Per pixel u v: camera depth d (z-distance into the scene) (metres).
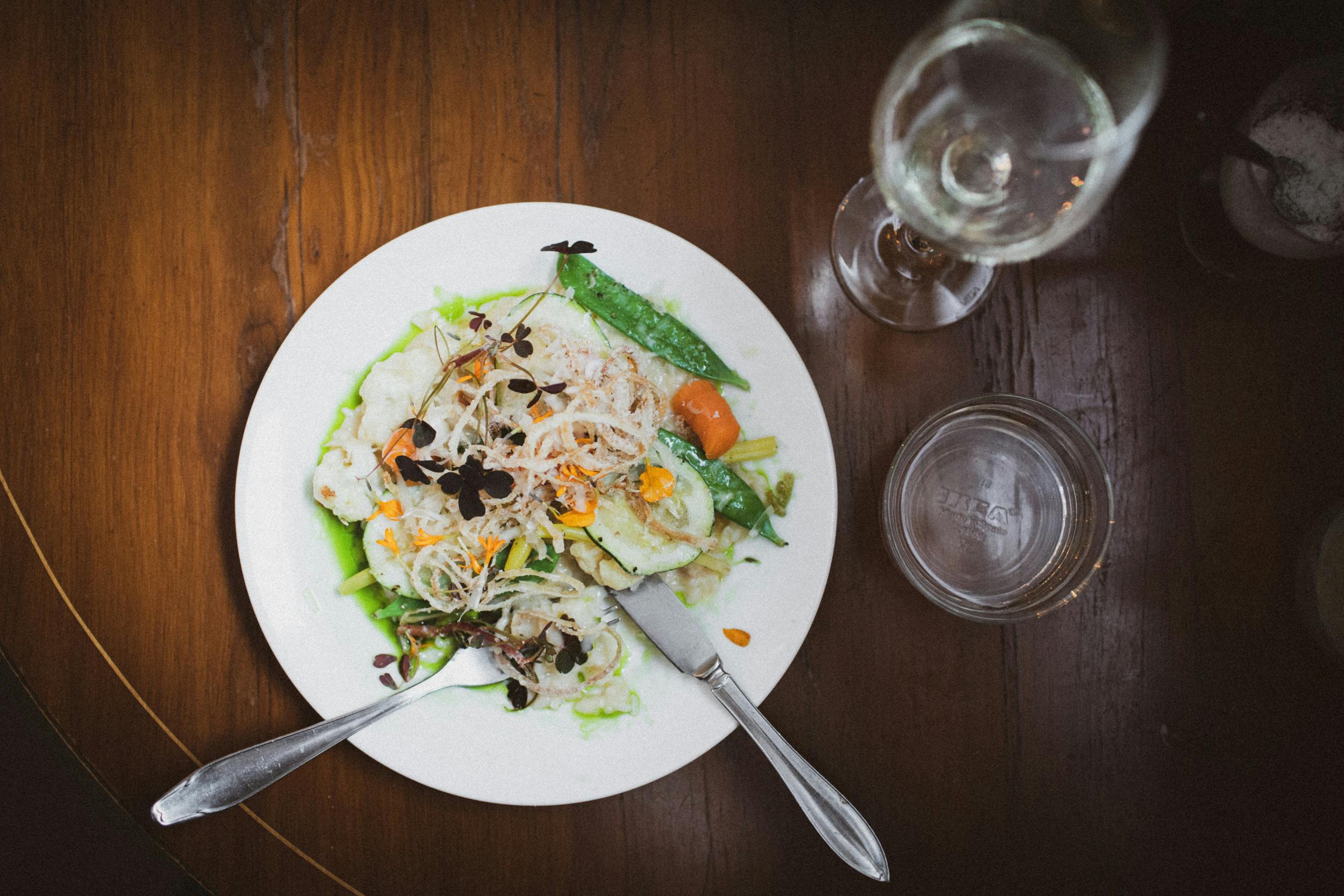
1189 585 1.33
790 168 1.34
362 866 1.24
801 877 1.28
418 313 1.27
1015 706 1.31
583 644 1.27
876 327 1.34
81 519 1.24
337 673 1.23
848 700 1.30
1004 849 1.29
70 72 1.28
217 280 1.29
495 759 1.21
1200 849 1.30
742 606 1.27
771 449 1.27
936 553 1.33
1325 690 1.31
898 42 1.35
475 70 1.32
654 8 1.34
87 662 1.22
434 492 1.26
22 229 1.27
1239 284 1.35
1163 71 1.33
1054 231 1.11
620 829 1.27
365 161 1.30
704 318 1.27
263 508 1.22
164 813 1.11
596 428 1.24
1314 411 1.34
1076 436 1.24
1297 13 1.33
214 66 1.30
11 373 1.25
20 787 1.66
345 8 1.31
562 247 1.23
